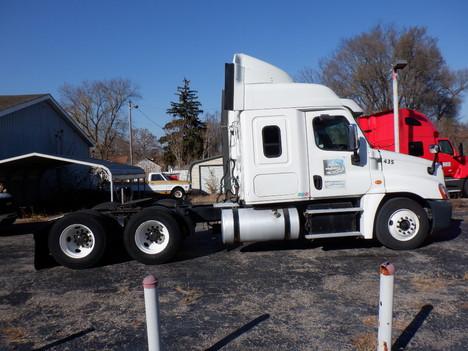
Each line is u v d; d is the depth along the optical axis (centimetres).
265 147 754
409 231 773
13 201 1172
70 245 747
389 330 353
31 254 914
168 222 744
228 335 441
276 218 748
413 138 1291
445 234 920
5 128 1873
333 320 468
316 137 762
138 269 725
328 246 835
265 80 796
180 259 788
